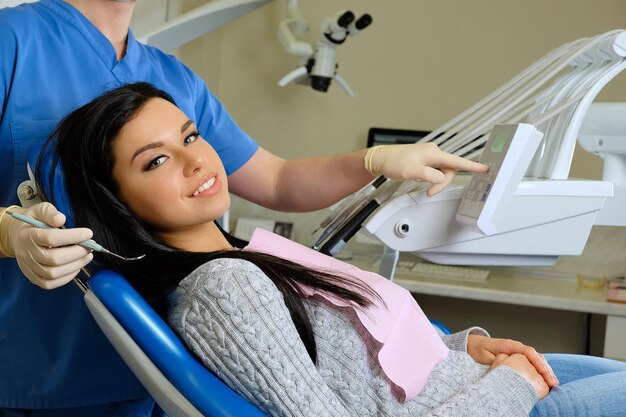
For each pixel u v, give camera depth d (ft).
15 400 4.45
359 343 3.85
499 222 5.04
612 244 10.47
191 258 3.69
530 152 4.66
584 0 10.78
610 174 6.31
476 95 11.14
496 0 10.97
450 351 4.27
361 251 11.09
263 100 11.59
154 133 3.83
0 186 4.34
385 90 11.31
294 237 11.33
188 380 3.26
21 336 4.39
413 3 11.12
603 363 4.63
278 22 11.47
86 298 3.40
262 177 5.43
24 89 4.29
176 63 5.07
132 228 3.80
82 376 4.44
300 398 3.35
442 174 4.66
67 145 3.86
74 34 4.48
